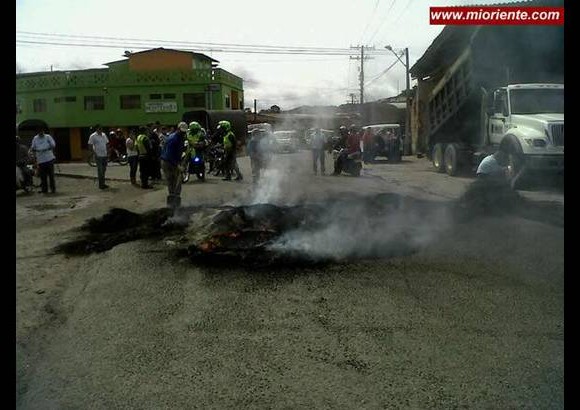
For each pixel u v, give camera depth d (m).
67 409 3.03
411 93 32.28
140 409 3.01
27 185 13.61
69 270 5.94
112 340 3.96
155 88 38.56
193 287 5.14
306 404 3.00
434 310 4.38
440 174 17.95
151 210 10.02
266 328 4.08
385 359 3.52
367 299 4.67
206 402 3.06
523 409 2.90
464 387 3.14
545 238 6.83
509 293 4.76
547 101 13.28
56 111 38.91
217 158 18.12
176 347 3.79
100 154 14.29
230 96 42.53
